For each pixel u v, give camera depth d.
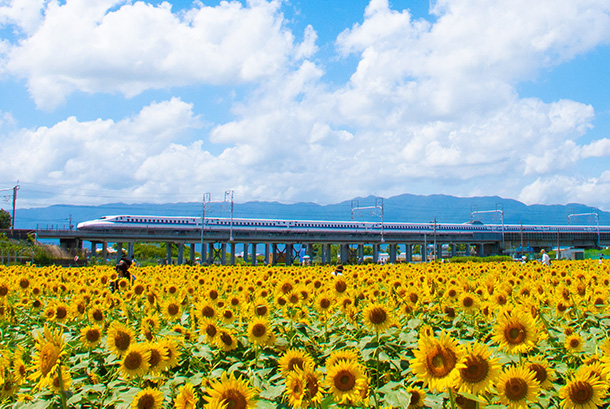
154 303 9.88
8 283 11.41
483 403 4.13
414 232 148.38
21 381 5.30
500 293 8.30
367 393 4.72
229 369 6.44
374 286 11.47
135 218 115.12
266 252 131.25
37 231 104.75
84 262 70.12
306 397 4.56
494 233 159.88
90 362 7.06
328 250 144.25
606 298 9.14
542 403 4.89
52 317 8.70
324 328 8.69
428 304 10.05
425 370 3.99
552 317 8.97
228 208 126.62
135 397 4.97
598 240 173.38
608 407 5.01
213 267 25.47
